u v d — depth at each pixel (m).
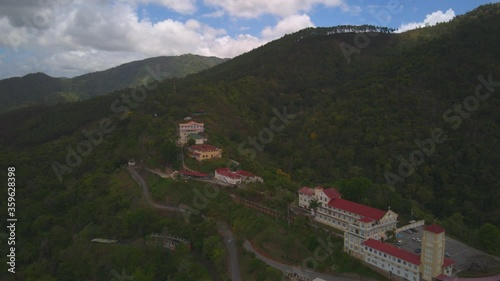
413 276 80.12
